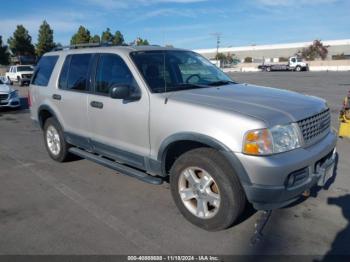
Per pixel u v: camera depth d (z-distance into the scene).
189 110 3.40
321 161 3.47
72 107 4.96
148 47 4.56
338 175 4.92
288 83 23.41
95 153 5.01
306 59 77.69
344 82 23.33
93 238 3.39
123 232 3.49
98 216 3.84
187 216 3.61
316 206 3.95
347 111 7.07
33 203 4.22
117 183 4.82
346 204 3.99
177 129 3.46
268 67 56.19
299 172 3.10
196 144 3.54
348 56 79.25
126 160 4.25
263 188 2.98
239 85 4.43
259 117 3.04
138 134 3.94
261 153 2.96
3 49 50.59
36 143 7.35
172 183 3.67
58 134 5.53
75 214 3.91
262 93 3.89
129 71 4.09
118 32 50.53
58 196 4.42
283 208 3.91
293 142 3.13
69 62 5.20
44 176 5.18
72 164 5.71
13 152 6.61
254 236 3.36
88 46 5.25
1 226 3.66
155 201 4.20
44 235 3.46
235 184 3.18
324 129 3.70
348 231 3.43
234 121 3.08
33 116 6.14
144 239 3.36
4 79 13.49
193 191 3.53
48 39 48.62
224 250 3.16
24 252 3.17
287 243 3.24
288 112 3.22
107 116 4.32
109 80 4.37
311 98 3.88
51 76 5.52
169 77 4.17
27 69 27.05
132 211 3.95
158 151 3.72
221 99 3.51
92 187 4.69
